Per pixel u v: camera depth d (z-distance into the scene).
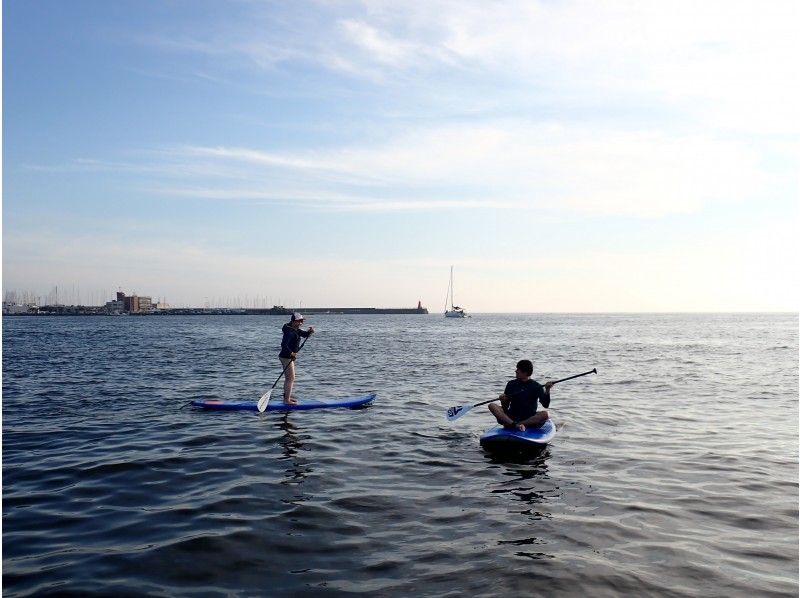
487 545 5.04
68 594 4.15
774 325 99.94
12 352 28.75
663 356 28.53
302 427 10.30
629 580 4.37
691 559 4.76
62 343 37.69
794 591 4.21
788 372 20.45
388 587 4.25
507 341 44.44
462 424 10.71
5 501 6.19
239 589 4.23
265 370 20.80
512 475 7.28
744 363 24.31
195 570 4.54
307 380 17.91
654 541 5.15
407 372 20.55
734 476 7.27
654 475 7.31
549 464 7.84
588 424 10.62
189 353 29.02
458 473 7.38
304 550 4.93
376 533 5.31
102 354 27.73
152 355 27.36
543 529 5.42
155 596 4.13
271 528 5.42
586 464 7.85
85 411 11.75
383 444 9.02
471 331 69.12
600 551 4.91
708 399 13.81
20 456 8.09
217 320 144.88
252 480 6.99
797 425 10.59
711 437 9.55
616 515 5.82
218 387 15.84
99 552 4.88
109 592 4.19
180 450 8.49
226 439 9.26
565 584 4.29
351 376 19.14
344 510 5.93
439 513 5.86
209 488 6.66
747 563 4.70
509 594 4.14
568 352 31.52
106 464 7.66
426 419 11.20
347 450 8.60
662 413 11.82
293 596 4.12
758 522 5.65
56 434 9.51
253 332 62.50
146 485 6.78
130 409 12.03
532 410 9.48
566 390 15.44
